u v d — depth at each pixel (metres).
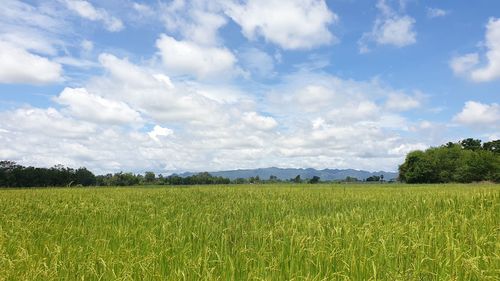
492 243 8.26
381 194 25.97
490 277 6.39
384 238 8.90
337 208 18.09
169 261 8.09
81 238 11.15
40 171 73.19
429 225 10.44
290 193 29.33
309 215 15.58
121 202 21.94
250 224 13.45
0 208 19.25
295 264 7.48
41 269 7.55
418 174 111.94
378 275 6.91
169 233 10.78
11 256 8.77
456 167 111.12
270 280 6.66
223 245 9.42
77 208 18.64
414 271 6.97
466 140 145.38
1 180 69.38
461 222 10.62
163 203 21.58
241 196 26.91
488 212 11.85
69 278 7.55
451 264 7.01
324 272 7.17
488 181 107.56
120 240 10.17
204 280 6.78
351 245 7.96
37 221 14.03
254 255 8.43
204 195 27.94
